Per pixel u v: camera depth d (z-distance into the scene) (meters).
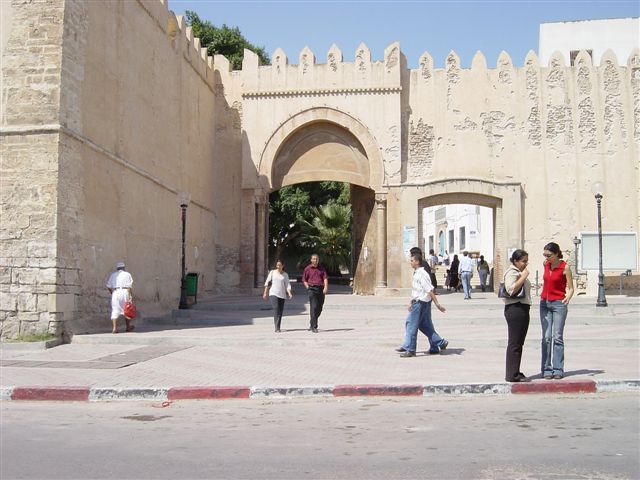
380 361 11.95
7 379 10.19
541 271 25.59
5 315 14.07
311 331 15.75
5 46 14.59
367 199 27.09
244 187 26.88
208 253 26.28
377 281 25.92
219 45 42.03
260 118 26.95
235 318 18.47
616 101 25.89
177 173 22.61
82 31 15.43
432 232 53.28
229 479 5.36
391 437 6.83
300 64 26.81
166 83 21.58
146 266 19.44
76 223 14.95
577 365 11.25
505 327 16.64
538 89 26.14
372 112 26.30
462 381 9.79
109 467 5.74
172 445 6.57
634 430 7.04
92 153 15.81
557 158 25.89
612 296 23.36
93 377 10.40
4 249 14.15
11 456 6.14
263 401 9.17
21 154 14.27
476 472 5.48
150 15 20.08
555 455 6.00
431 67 26.59
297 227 43.91
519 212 25.56
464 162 26.14
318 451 6.26
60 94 14.38
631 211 25.52
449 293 27.52
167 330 16.45
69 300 14.60
